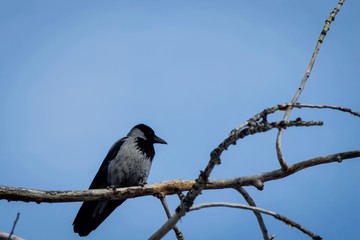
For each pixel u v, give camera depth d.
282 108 8.05
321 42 9.89
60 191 10.65
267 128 7.46
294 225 7.86
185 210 7.57
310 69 9.66
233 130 7.66
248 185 10.49
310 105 8.27
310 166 10.22
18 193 10.27
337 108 8.34
